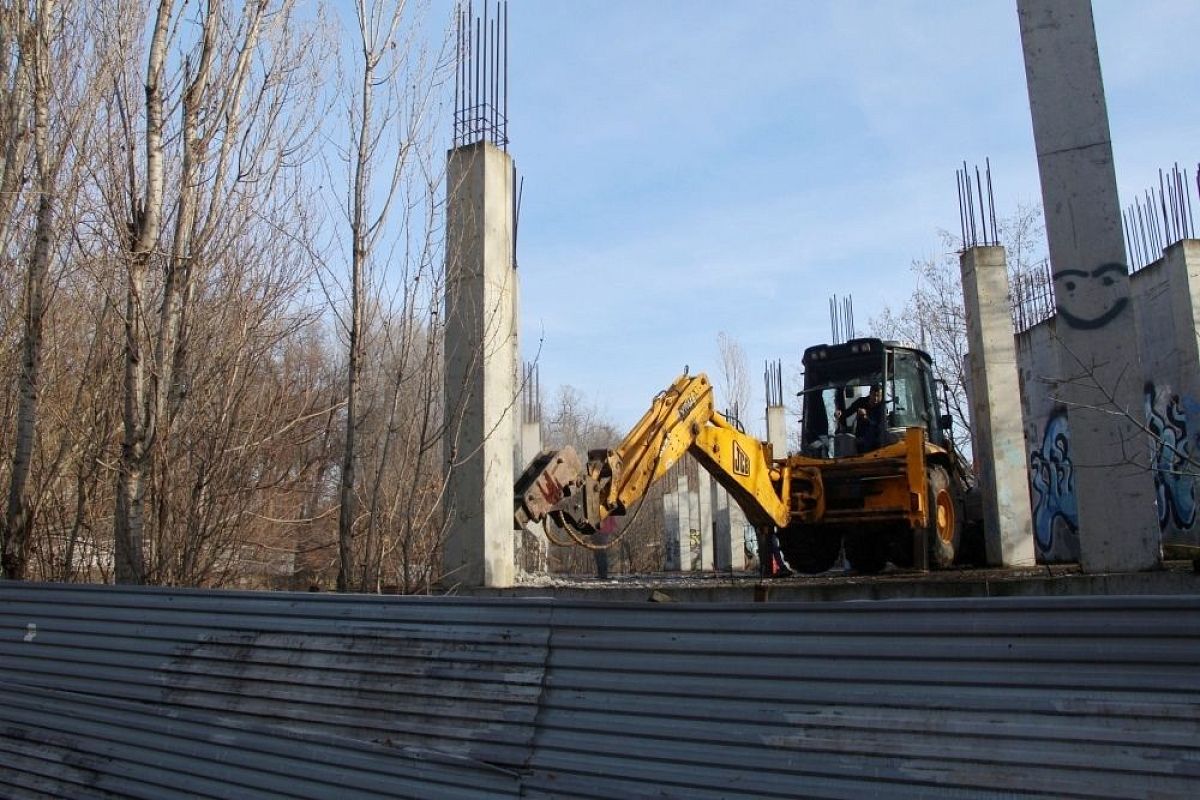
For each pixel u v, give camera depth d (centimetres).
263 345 999
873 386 1429
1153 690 330
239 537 1020
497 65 1027
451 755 476
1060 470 1553
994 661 359
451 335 982
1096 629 342
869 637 385
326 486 1312
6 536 872
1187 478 1179
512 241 1033
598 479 1024
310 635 552
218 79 923
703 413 1180
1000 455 1321
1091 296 784
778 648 404
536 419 2155
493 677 480
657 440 1085
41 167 918
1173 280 1205
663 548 3806
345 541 873
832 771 380
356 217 908
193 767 570
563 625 466
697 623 427
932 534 1330
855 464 1312
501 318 989
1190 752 320
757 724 403
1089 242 787
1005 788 347
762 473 1279
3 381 1058
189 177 892
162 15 867
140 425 842
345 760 509
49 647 672
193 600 607
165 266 890
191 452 931
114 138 925
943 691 366
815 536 1452
